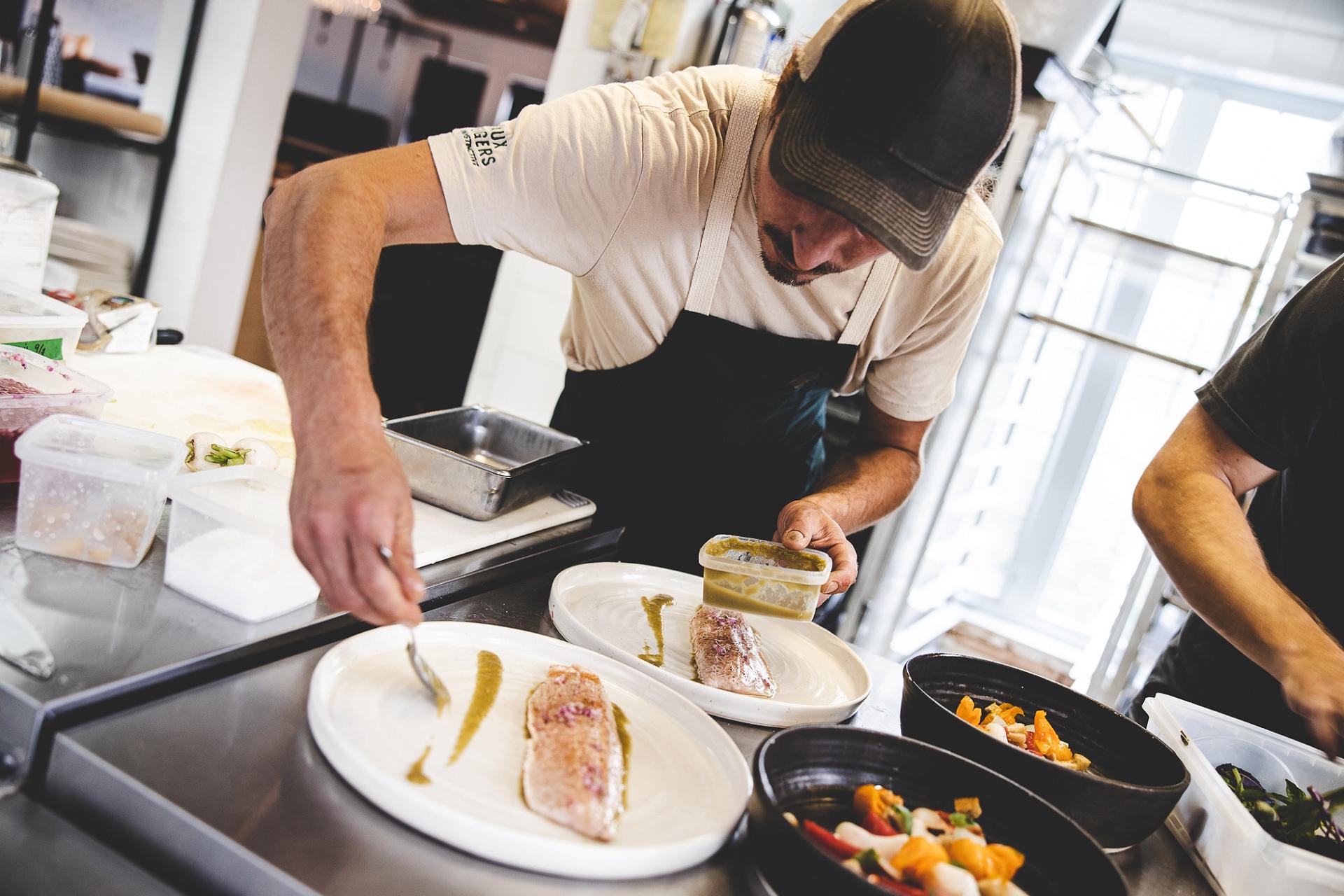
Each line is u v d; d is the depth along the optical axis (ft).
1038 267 12.06
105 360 6.37
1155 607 11.14
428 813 2.86
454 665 3.82
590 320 6.31
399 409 15.17
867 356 6.18
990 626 15.34
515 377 12.64
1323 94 13.11
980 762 3.82
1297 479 5.91
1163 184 12.76
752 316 5.78
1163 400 13.96
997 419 12.48
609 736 3.42
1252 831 3.73
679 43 10.85
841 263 4.57
